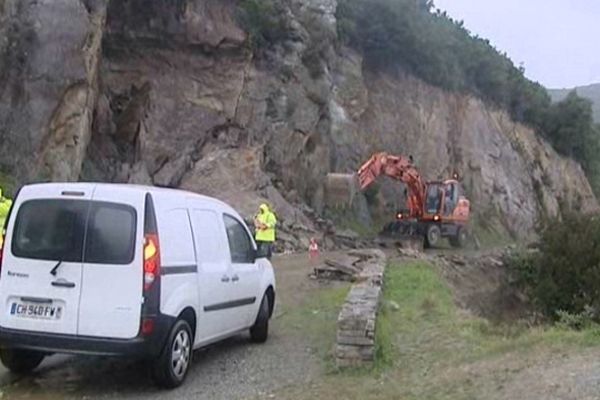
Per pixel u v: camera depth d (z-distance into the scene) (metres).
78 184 8.33
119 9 32.72
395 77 52.22
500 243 53.72
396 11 50.97
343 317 9.16
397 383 8.27
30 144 25.30
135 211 8.06
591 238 21.84
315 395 7.92
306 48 39.59
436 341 10.48
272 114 37.41
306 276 19.33
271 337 11.25
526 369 8.23
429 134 53.62
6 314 8.04
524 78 67.38
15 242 8.18
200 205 9.38
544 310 21.62
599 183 73.94
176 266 8.35
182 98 33.84
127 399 7.91
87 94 27.58
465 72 59.22
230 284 9.66
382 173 38.50
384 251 31.19
